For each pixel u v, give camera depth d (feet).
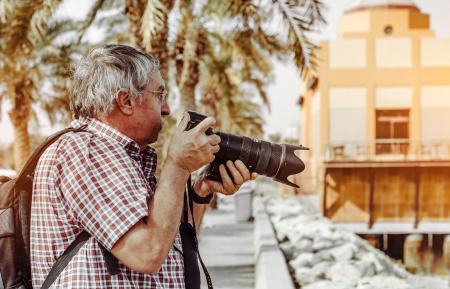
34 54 56.49
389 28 123.75
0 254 5.44
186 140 5.12
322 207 111.14
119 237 4.76
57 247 5.19
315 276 27.50
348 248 31.55
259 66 58.95
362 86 122.11
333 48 122.72
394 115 122.42
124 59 5.36
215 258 35.22
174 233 4.98
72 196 4.98
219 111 96.02
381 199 110.32
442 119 121.29
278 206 84.28
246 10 32.07
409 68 122.01
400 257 110.83
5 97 66.80
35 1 32.99
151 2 30.19
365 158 119.85
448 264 106.83
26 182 5.52
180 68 49.06
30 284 5.57
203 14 49.01
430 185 109.50
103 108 5.33
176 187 5.04
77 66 5.55
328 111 122.21
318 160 126.82
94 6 38.60
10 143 128.16
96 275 5.05
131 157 5.41
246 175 6.22
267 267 20.25
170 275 5.63
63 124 71.36
